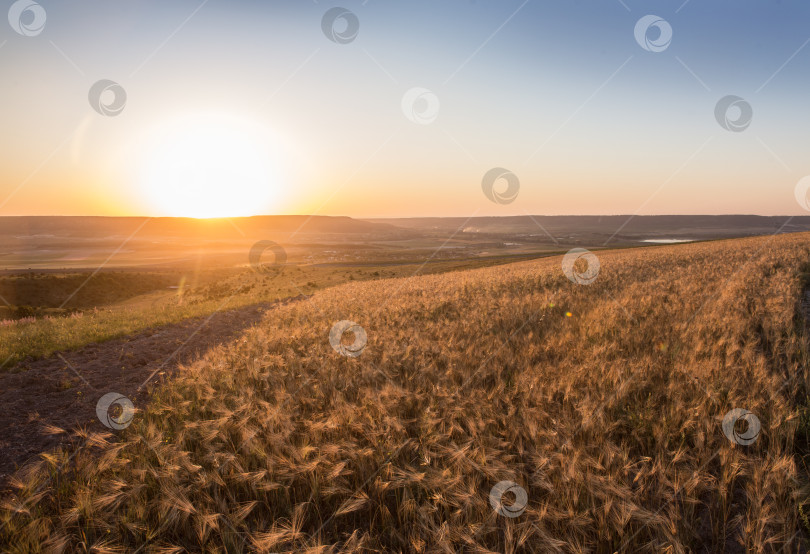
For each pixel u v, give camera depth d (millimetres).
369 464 3744
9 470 4457
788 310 8219
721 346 6434
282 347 9023
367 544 3033
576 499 3100
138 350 11180
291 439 4285
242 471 3611
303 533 2980
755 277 13539
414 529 3100
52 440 5211
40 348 10875
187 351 11305
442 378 5785
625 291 12953
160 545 3092
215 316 19703
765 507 2898
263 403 4902
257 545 2818
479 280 22938
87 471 3812
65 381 7805
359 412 4625
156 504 3428
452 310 13078
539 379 5266
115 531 3197
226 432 4449
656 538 2863
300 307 19000
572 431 3955
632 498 3121
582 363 5859
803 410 4250
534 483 3367
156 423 5148
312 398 5266
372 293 22391
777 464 3242
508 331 8750
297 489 3623
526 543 2906
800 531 2918
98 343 12359
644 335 7551
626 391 4844
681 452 3516
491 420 4258
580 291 14570
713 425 3949
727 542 2990
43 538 3109
